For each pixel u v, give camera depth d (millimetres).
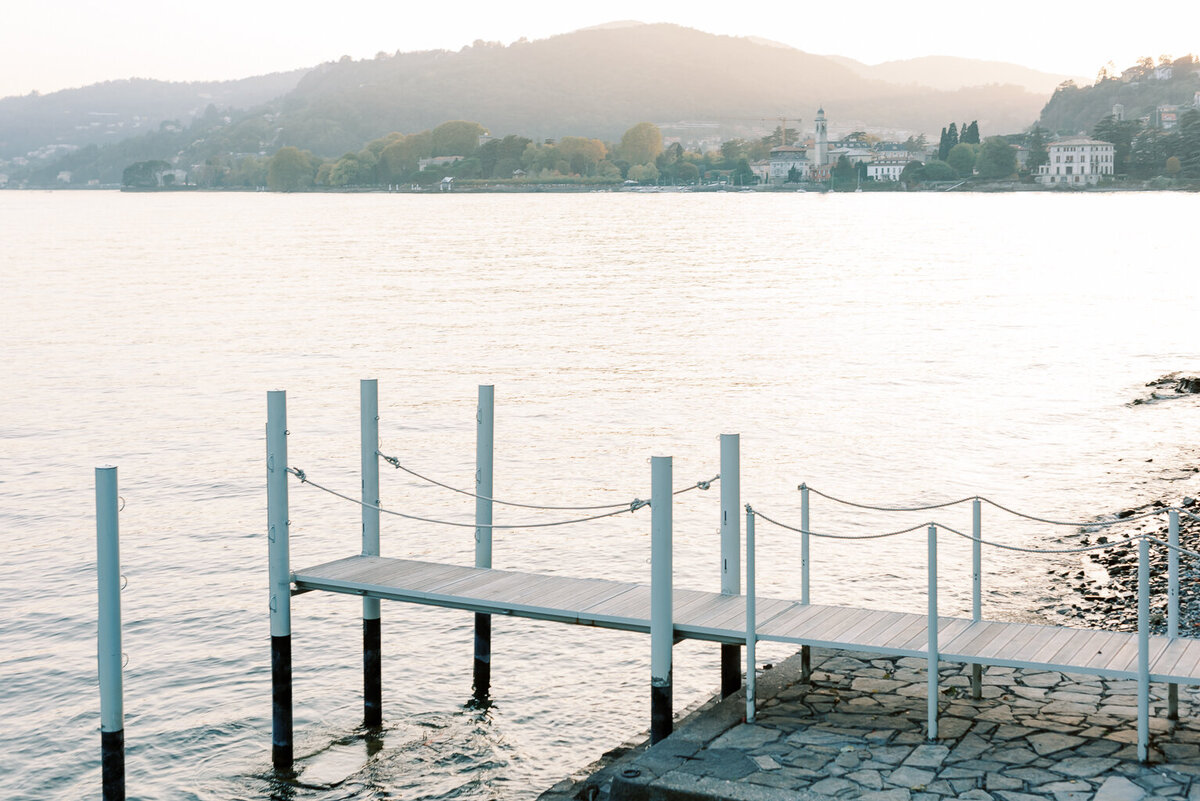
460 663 17109
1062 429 34219
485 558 15836
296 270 104250
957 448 31672
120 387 43312
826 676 12984
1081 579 20125
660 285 87000
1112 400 39031
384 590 13828
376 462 15508
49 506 26797
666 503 12055
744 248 132250
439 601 13531
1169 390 40375
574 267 106188
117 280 93500
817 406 38219
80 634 18797
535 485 28125
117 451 32562
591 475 29031
